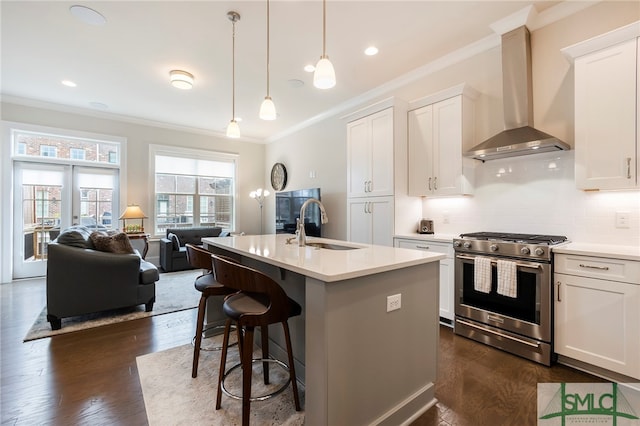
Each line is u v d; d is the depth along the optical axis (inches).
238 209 269.0
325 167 205.5
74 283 113.0
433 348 70.8
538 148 95.3
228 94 170.9
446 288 112.9
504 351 93.7
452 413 65.5
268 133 258.7
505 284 91.5
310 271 52.3
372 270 55.1
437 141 125.0
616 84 80.2
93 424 61.3
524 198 109.0
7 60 133.3
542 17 101.7
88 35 113.8
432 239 116.9
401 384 63.6
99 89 165.3
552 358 85.0
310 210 203.0
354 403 54.9
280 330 88.7
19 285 171.5
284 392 73.4
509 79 106.1
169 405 67.5
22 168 186.4
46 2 95.0
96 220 209.6
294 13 100.3
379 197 138.9
